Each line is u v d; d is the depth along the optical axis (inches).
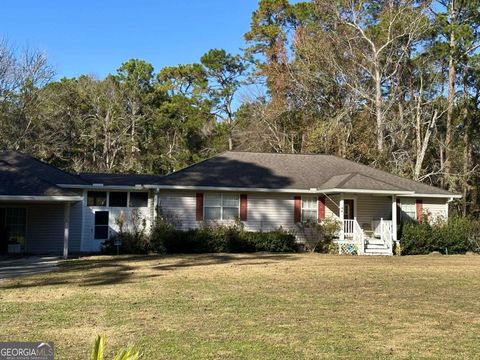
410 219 1085.1
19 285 531.5
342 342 323.9
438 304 458.0
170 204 979.9
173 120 2090.3
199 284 550.0
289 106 1699.1
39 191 778.8
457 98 1590.8
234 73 2129.7
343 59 1562.5
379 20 1550.2
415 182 1115.9
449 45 1451.8
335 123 1471.5
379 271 689.6
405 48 1465.3
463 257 936.9
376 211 1068.5
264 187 1000.9
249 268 696.4
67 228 816.9
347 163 1155.9
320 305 443.2
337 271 678.5
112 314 391.5
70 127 1859.0
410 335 345.1
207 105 2092.8
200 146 2134.6
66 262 754.2
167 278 591.2
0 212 919.0
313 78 1606.8
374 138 1510.8
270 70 1723.7
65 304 428.5
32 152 1571.1
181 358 283.0
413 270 708.7
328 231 990.4
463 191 1489.9
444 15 1454.2
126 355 143.1
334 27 1567.4
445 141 1578.5
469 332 356.2
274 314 403.2
